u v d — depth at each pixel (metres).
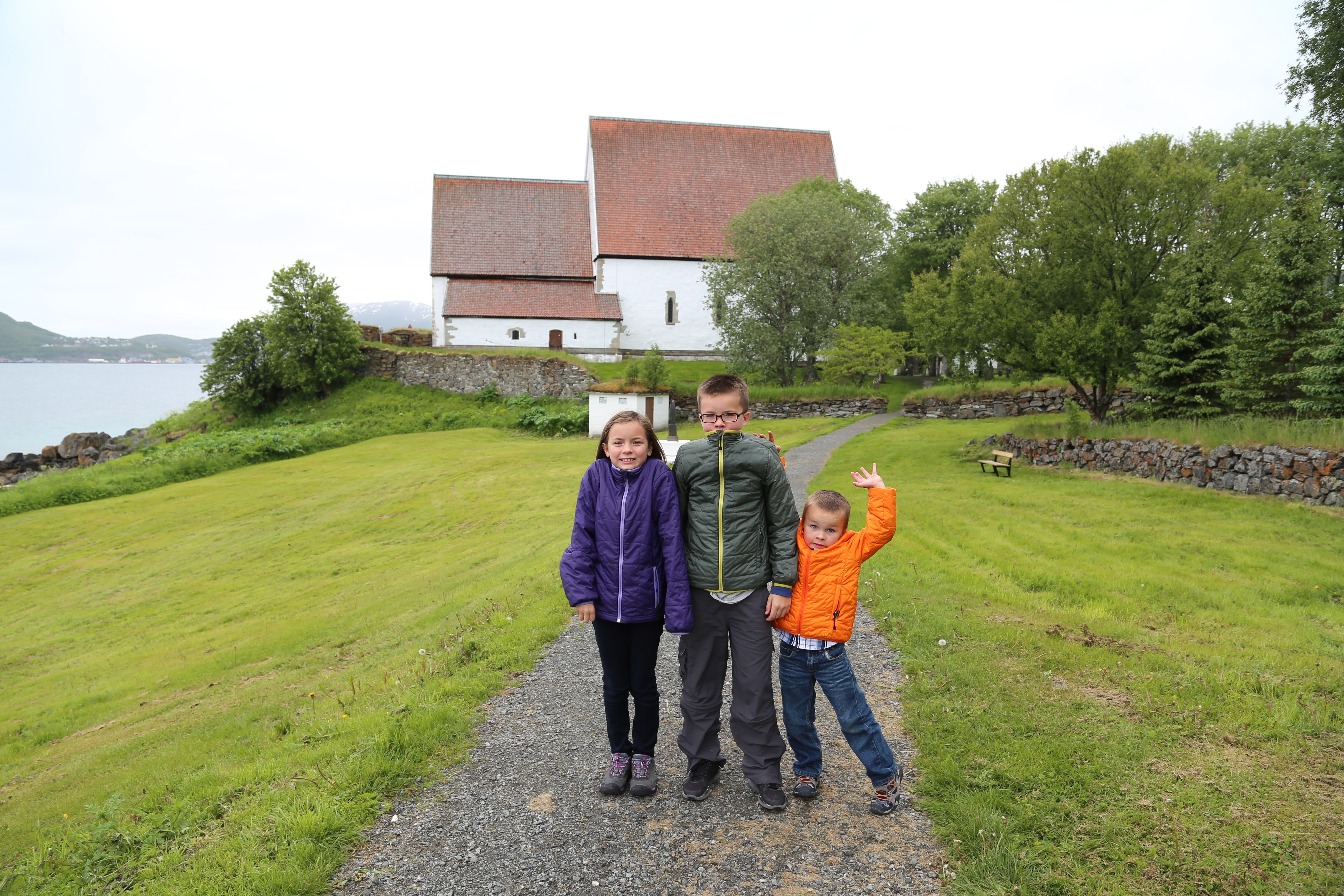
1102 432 17.09
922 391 31.59
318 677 8.01
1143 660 5.50
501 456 27.78
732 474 3.59
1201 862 3.06
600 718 4.94
